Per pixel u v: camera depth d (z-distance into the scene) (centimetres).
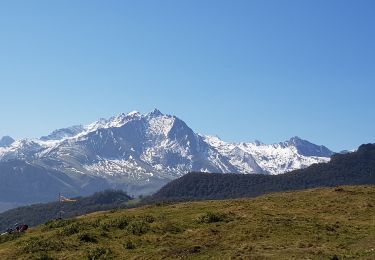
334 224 4797
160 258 3981
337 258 3597
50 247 4609
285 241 4194
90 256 4262
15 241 5297
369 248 3862
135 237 4825
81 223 5553
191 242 4462
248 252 3891
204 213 5628
